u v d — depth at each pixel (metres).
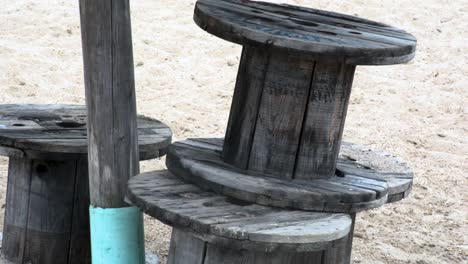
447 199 9.60
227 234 4.93
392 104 12.46
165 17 15.10
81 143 6.39
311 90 5.64
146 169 9.70
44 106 7.62
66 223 6.88
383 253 8.11
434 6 16.48
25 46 13.33
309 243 4.99
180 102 11.85
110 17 5.73
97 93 5.82
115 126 5.88
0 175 9.15
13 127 6.72
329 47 5.28
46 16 14.70
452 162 10.66
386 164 6.42
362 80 13.27
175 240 5.78
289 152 5.71
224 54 13.84
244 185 5.41
